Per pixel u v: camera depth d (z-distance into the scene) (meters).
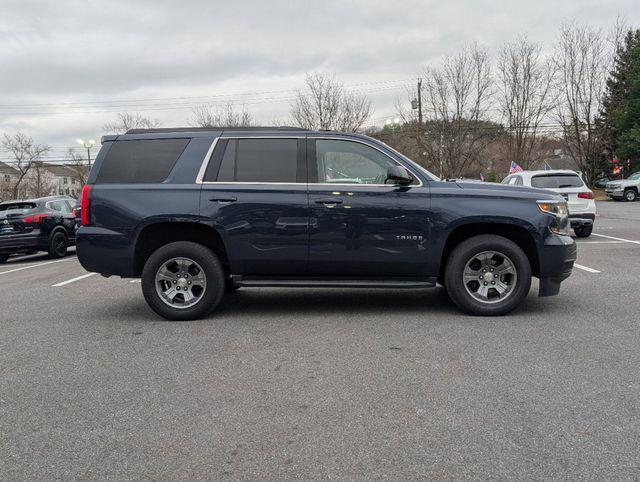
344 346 4.57
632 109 41.09
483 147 36.78
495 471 2.59
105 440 2.98
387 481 2.53
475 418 3.15
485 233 5.64
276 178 5.47
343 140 5.55
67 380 3.91
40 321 5.82
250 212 5.40
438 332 4.93
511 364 4.04
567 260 5.41
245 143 5.58
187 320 5.60
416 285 5.41
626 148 40.72
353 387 3.65
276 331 5.11
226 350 4.54
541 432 2.96
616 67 43.53
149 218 5.40
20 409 3.42
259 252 5.44
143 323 5.57
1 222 13.05
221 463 2.71
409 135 36.72
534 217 5.34
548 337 4.71
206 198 5.41
